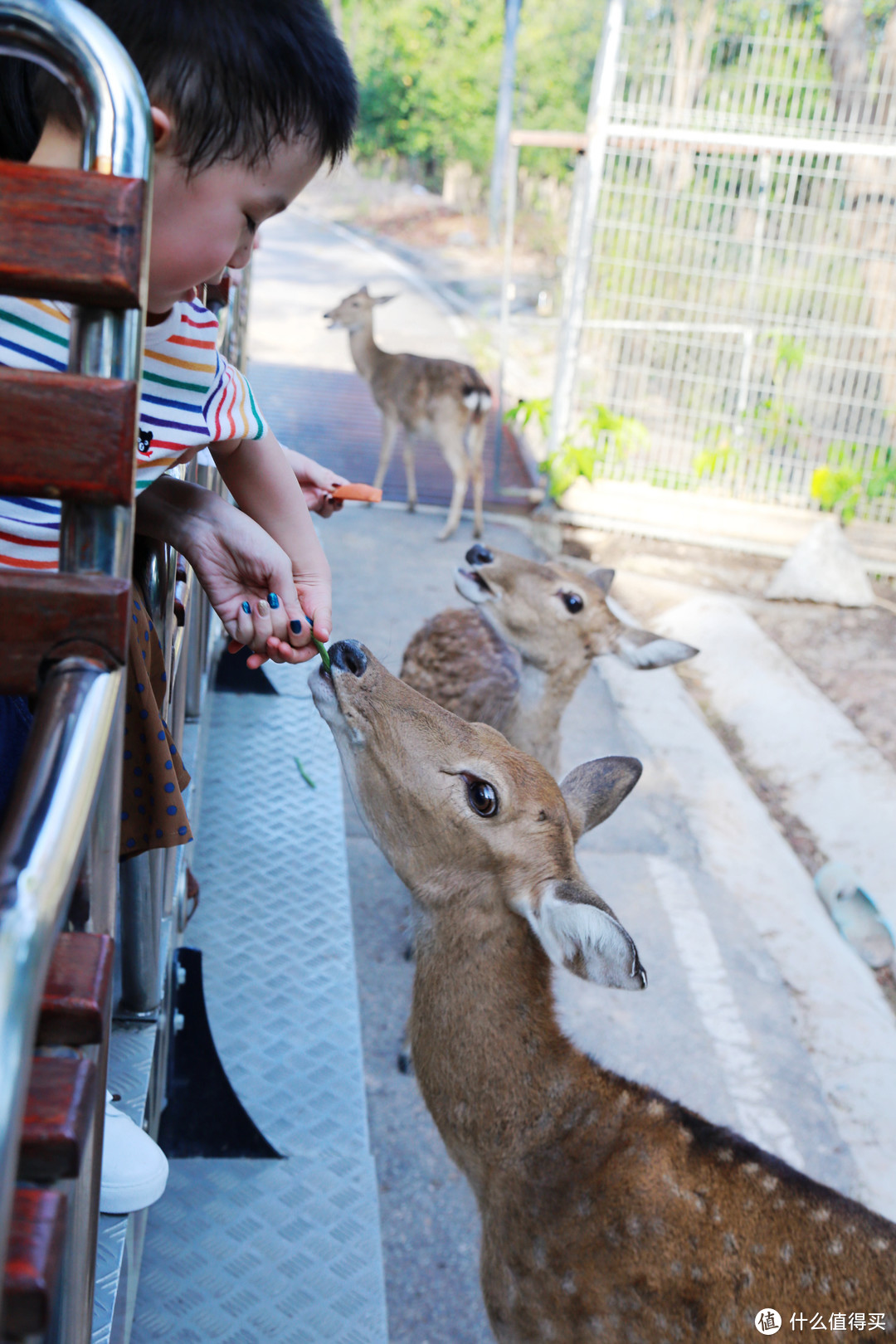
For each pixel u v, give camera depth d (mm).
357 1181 2445
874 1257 2162
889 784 5996
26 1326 610
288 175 1222
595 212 9078
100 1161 946
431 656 5105
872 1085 3965
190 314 1432
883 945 4875
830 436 9586
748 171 8984
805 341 9359
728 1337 2125
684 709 6668
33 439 808
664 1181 2225
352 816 5207
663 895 4852
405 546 8703
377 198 27172
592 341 9633
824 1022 4238
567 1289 2262
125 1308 1684
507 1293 2363
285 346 14016
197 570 1569
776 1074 3934
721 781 5906
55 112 1089
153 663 1577
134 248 798
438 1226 3168
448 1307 2936
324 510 2139
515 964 2309
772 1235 2178
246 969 2996
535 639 4383
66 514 847
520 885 2242
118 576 856
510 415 10148
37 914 615
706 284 9336
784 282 9242
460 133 25781
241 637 1586
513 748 2416
